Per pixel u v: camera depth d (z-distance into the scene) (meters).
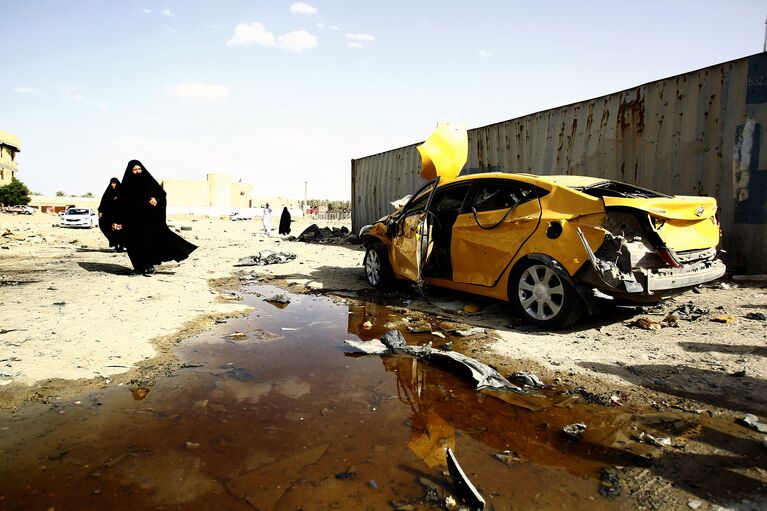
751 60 6.35
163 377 3.21
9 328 4.26
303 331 4.49
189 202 74.50
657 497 1.93
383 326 4.70
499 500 1.91
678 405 2.81
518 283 4.66
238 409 2.73
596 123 8.27
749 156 6.45
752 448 2.30
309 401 2.87
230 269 8.89
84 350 3.69
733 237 6.70
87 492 1.91
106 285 6.66
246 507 1.83
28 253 11.63
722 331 4.21
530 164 9.62
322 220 54.56
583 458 2.24
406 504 1.87
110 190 10.42
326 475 2.06
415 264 5.48
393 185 14.47
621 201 3.88
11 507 1.80
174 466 2.12
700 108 6.90
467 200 5.38
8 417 2.57
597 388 3.08
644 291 3.84
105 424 2.51
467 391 3.07
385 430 2.50
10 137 60.53
